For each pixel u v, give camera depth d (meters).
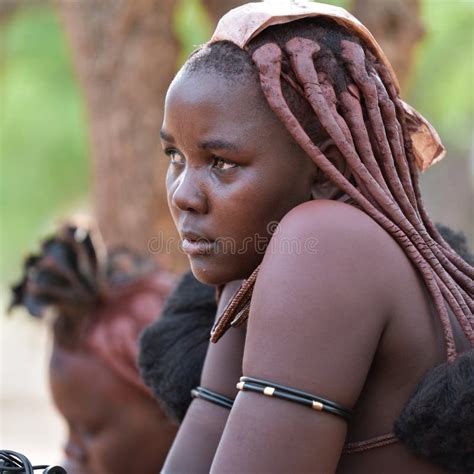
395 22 18.08
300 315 6.03
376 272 6.19
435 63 29.94
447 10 28.25
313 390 6.00
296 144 6.47
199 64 6.55
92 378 12.13
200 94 6.43
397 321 6.26
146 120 19.05
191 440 7.51
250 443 5.97
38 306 12.45
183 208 6.55
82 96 19.94
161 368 8.30
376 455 6.41
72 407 12.38
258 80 6.42
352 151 6.41
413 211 6.57
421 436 6.15
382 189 6.46
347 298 6.08
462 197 44.38
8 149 30.56
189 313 8.45
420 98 31.22
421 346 6.30
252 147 6.38
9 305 13.09
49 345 12.84
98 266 12.45
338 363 6.03
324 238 6.16
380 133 6.59
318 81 6.49
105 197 19.36
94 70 19.22
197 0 20.39
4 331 50.50
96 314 12.32
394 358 6.32
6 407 37.91
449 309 6.48
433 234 6.80
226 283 7.32
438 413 6.05
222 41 6.62
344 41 6.67
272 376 6.02
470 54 29.44
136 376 11.99
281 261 6.18
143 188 19.09
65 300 12.26
